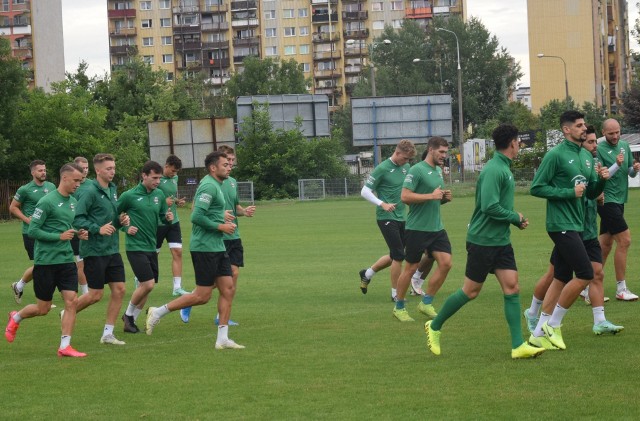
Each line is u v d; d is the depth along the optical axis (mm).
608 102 123625
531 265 19141
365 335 11570
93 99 74938
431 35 117500
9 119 53219
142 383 9039
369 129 62875
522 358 9539
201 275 11102
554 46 118438
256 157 67000
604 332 10781
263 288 17203
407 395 8141
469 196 58625
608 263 18797
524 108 106812
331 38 141500
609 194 13391
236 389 8633
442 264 12977
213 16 142625
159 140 61344
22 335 12422
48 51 116938
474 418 7293
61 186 11055
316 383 8766
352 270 20000
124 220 11555
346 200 63406
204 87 121250
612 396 7824
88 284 11539
